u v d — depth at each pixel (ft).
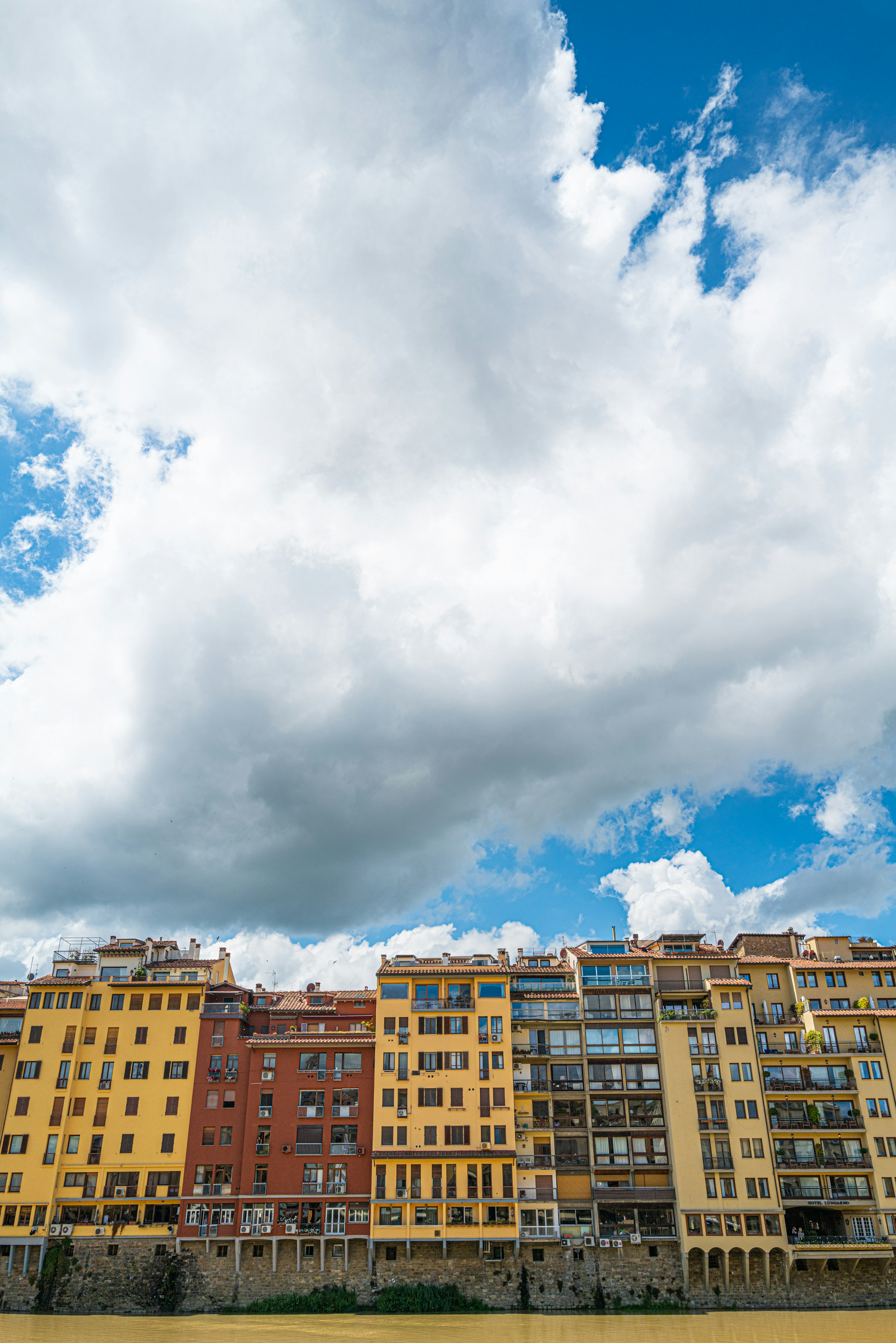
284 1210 252.83
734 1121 262.47
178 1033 278.26
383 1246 249.55
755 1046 271.69
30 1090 270.05
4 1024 289.74
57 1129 264.11
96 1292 244.63
